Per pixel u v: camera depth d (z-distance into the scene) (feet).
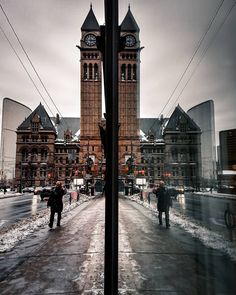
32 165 292.40
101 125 9.31
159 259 20.92
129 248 24.59
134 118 282.56
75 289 15.70
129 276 17.34
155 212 57.21
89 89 288.71
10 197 145.69
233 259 16.42
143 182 182.19
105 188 8.05
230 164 17.38
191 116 36.88
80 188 177.17
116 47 8.54
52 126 301.63
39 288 15.92
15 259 22.03
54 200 38.65
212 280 14.30
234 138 16.33
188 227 32.60
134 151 277.03
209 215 27.86
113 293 7.56
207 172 41.37
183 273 16.65
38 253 23.86
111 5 8.61
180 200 73.82
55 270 19.13
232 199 21.08
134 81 286.25
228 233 20.85
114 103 8.29
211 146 26.66
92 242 28.09
